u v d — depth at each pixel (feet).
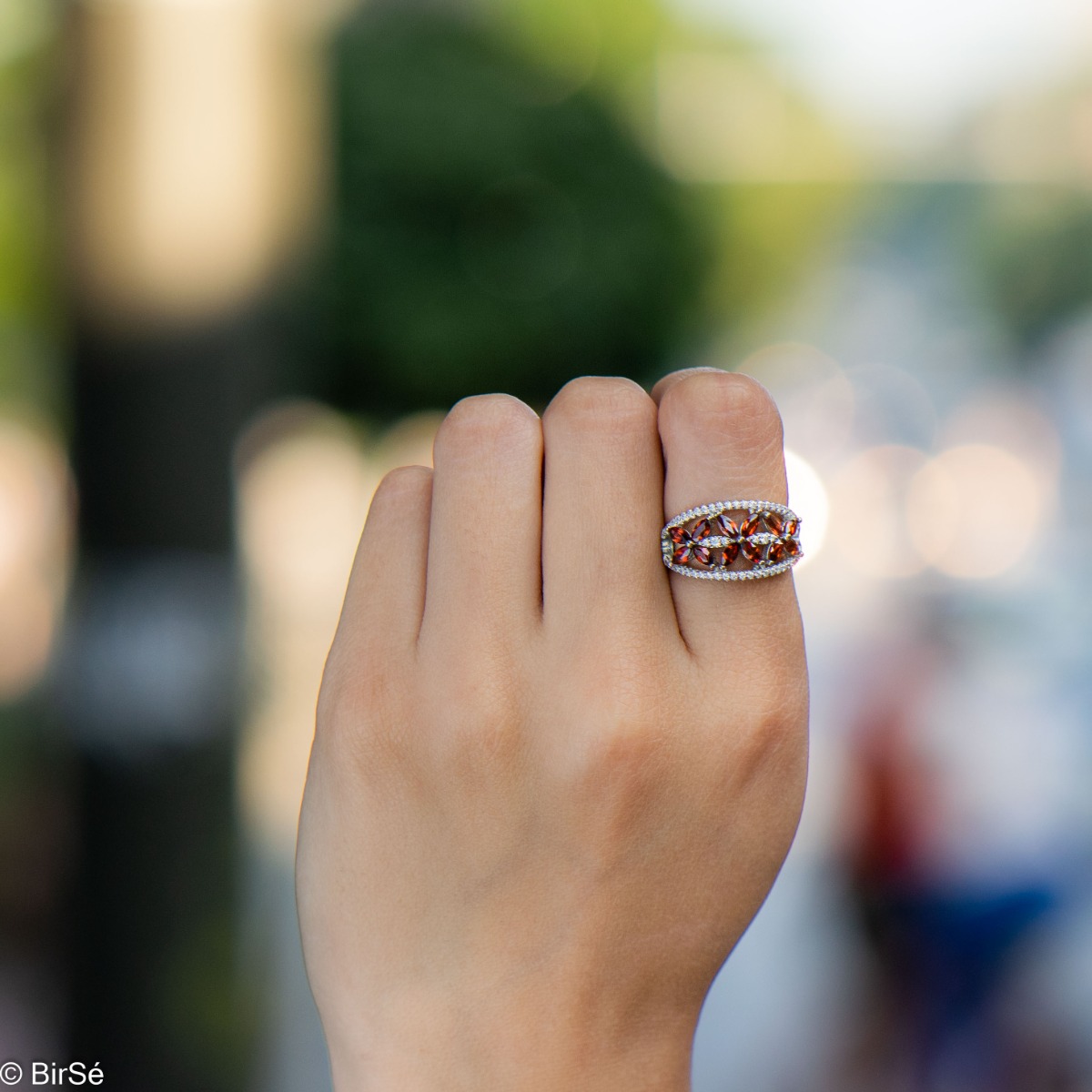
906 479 45.14
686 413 2.67
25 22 15.87
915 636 12.80
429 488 2.93
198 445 7.82
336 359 17.02
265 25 7.66
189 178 7.61
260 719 9.66
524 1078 2.59
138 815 8.05
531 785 2.60
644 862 2.61
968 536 37.17
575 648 2.62
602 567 2.66
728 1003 12.91
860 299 58.34
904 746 11.96
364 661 2.77
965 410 53.42
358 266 16.78
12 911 10.74
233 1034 8.29
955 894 11.68
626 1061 2.64
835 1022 12.30
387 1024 2.67
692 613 2.70
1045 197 48.91
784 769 2.68
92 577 7.87
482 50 17.42
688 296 19.40
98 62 7.45
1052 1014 11.46
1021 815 11.91
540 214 17.34
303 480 23.06
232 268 7.73
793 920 14.46
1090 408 49.57
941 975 11.76
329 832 2.75
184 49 7.52
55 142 7.72
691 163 20.76
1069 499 41.14
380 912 2.69
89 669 7.93
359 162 16.76
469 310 17.17
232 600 7.96
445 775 2.64
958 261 56.13
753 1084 11.57
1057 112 46.39
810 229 39.09
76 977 8.25
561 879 2.60
